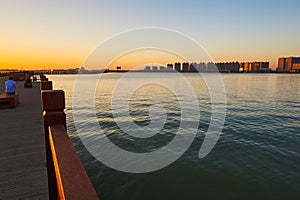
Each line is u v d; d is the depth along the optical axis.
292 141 8.76
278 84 59.25
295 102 22.42
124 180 5.40
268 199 4.71
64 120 2.33
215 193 4.91
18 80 30.38
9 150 3.53
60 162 1.17
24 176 2.68
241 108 18.16
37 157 3.25
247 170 6.03
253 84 59.91
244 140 8.86
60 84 60.59
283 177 5.63
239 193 4.91
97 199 0.81
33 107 7.90
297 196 4.80
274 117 14.20
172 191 4.96
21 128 4.90
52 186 2.34
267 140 8.90
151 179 5.47
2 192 2.34
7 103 7.59
